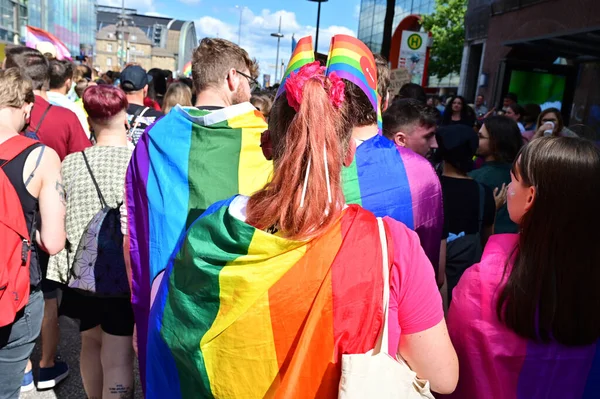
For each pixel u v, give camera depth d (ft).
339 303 3.34
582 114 28.81
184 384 3.74
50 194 7.05
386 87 7.47
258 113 6.40
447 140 8.62
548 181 4.50
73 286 7.52
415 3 151.53
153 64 374.63
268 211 3.42
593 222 4.43
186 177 6.00
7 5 113.80
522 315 4.53
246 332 3.36
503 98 30.53
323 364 3.34
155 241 6.02
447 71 101.45
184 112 6.32
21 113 7.24
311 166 3.33
